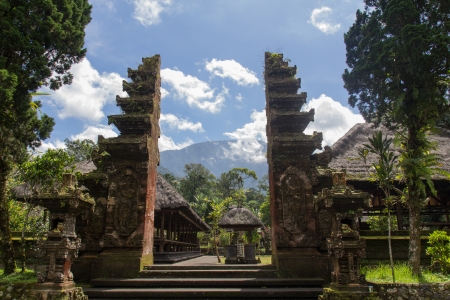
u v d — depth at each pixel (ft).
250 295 29.60
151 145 39.45
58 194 27.22
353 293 25.03
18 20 32.65
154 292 29.89
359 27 42.57
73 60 38.37
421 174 34.14
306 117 39.58
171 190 59.26
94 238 36.45
